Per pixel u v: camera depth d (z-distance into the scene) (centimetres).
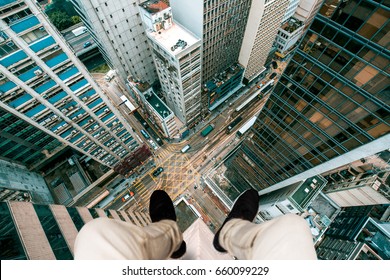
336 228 6462
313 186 5022
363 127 2462
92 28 6788
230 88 9619
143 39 7531
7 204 2219
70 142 5325
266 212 6544
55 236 2536
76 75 3928
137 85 8294
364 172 5822
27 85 3500
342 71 2288
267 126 3966
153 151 9100
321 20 2164
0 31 2723
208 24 5969
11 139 5416
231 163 7006
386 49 1845
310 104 2898
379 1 1705
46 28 3039
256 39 7838
